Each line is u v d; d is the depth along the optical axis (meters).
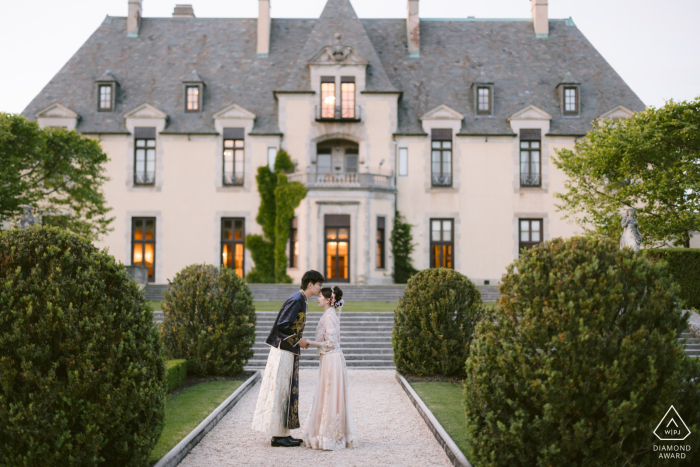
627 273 5.26
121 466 5.36
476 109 33.03
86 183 25.62
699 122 20.31
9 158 23.05
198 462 6.52
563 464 4.95
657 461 4.92
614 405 4.91
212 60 34.81
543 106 33.28
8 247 5.36
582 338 4.93
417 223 32.22
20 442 4.91
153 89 33.44
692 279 18.19
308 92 32.22
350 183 30.42
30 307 5.04
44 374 5.06
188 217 31.81
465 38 36.16
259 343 15.84
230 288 12.17
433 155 32.72
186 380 11.50
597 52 35.34
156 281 31.47
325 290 7.50
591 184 24.81
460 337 11.75
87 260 5.49
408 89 33.91
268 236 31.50
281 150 31.88
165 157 31.97
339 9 34.56
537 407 5.05
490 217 32.28
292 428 7.23
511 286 5.58
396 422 8.59
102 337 5.20
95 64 34.31
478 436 5.46
